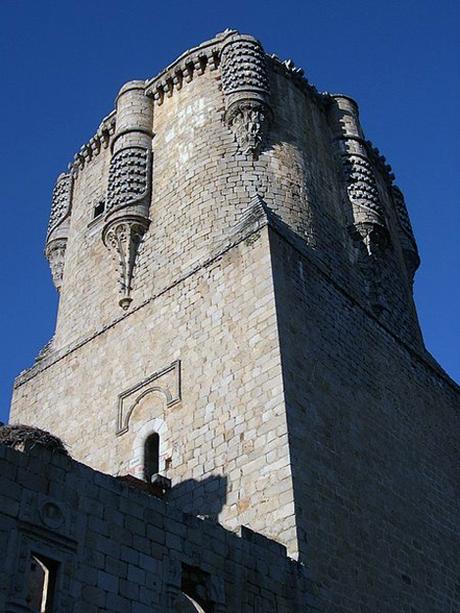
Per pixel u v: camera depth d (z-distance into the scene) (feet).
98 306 92.02
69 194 113.91
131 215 92.43
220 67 100.99
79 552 43.75
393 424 77.36
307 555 57.52
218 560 51.21
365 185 100.58
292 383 66.49
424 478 77.25
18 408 92.12
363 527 64.85
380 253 96.48
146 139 100.68
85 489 45.93
